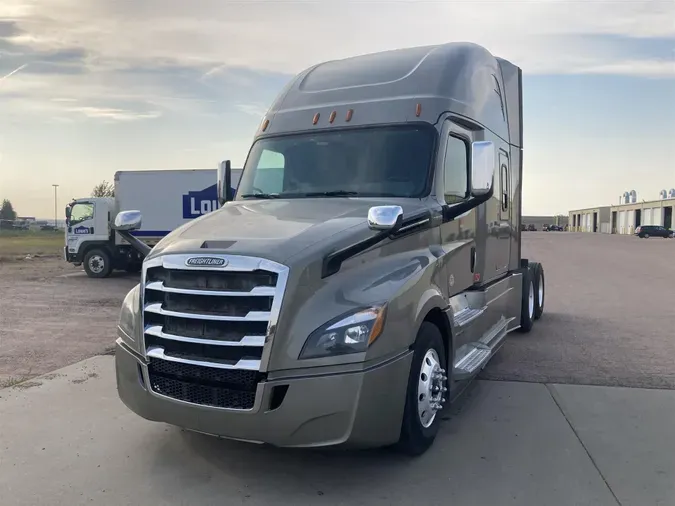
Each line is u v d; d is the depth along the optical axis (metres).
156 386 4.14
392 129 5.40
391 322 3.96
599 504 3.79
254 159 5.90
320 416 3.71
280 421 3.71
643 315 11.30
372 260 4.24
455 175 5.62
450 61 5.95
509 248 8.09
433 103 5.45
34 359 7.76
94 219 20.06
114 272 22.22
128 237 5.07
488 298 6.60
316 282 3.86
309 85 6.20
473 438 4.90
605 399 5.91
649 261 26.61
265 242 3.97
